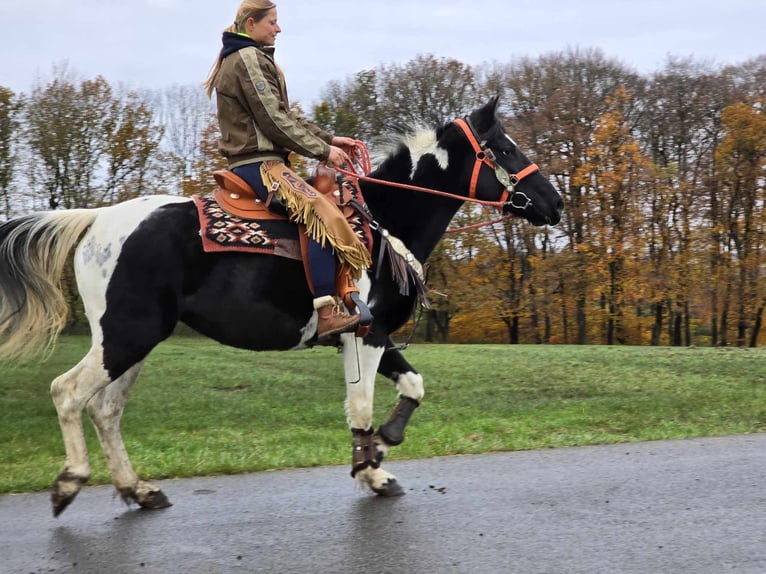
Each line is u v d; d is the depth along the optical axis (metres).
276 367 15.99
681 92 39.28
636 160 35.78
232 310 5.21
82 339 13.45
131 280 5.04
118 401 5.32
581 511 5.14
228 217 5.21
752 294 38.00
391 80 32.06
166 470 6.36
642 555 4.31
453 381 13.70
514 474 6.22
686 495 5.53
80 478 4.99
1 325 5.30
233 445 7.65
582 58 38.69
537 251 37.69
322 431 8.63
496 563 4.20
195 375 14.35
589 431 8.34
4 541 4.60
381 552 4.38
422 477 6.15
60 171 31.02
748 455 6.87
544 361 17.48
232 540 4.60
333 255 5.25
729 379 13.67
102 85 31.55
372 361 5.56
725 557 4.29
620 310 38.41
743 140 36.44
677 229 38.41
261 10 5.27
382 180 5.84
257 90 5.16
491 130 5.94
